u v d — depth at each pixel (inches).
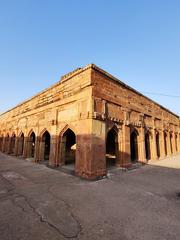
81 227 127.3
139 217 145.5
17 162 464.8
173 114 839.1
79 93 339.3
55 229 123.8
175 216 148.4
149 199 189.9
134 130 456.4
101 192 211.9
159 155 641.0
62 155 391.5
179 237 116.0
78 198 189.2
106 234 118.3
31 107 549.3
